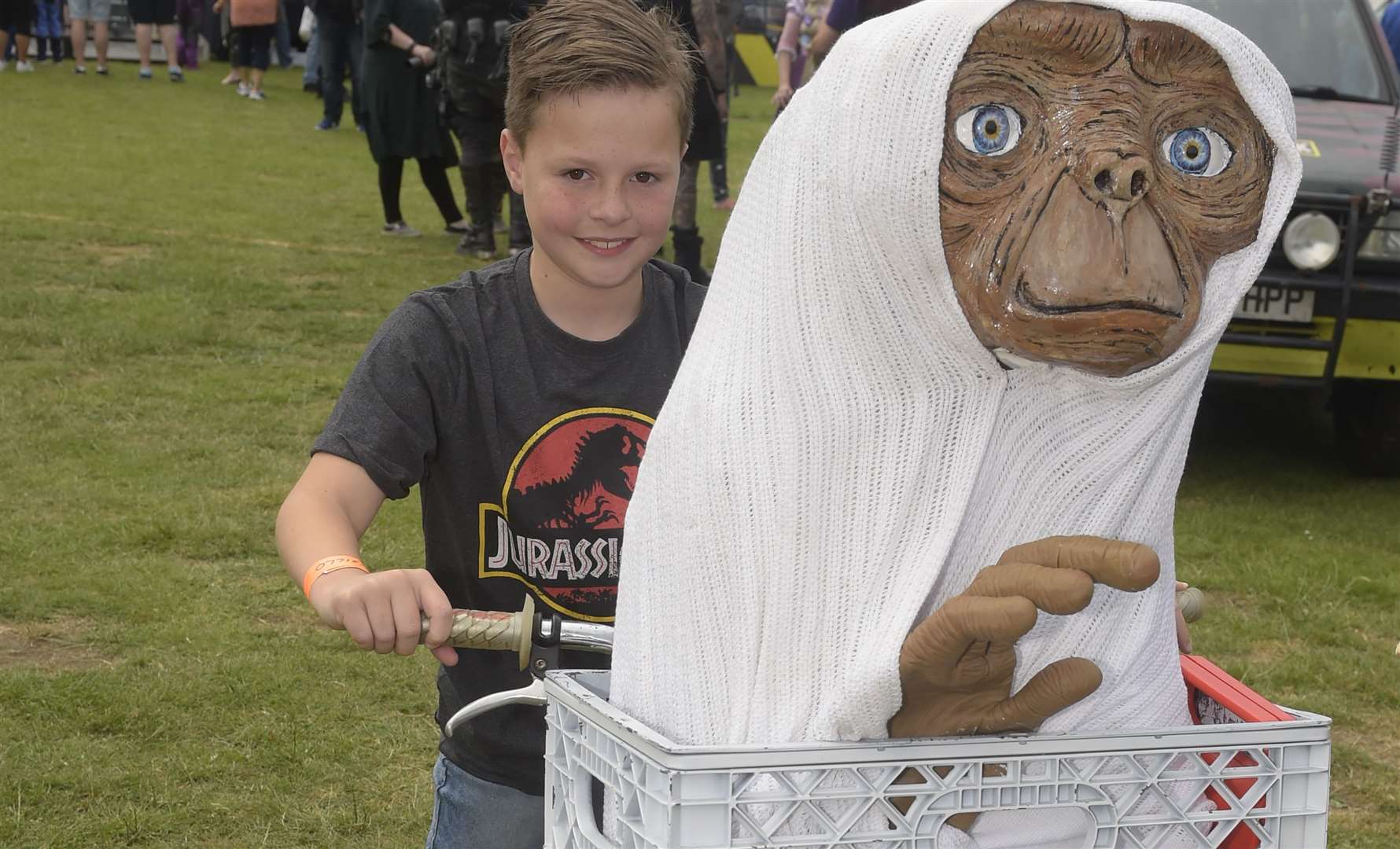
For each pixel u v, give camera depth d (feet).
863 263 4.29
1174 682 4.75
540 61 6.07
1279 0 20.99
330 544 5.72
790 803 4.09
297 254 30.71
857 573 4.33
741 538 4.46
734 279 4.78
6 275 26.71
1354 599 15.57
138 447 18.56
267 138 50.21
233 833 10.25
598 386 6.64
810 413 4.42
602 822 5.14
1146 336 3.96
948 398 4.35
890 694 4.04
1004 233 4.08
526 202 6.30
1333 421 21.83
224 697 12.18
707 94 23.61
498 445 6.57
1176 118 4.26
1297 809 4.46
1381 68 20.13
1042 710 4.10
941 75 4.12
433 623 5.11
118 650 12.98
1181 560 16.43
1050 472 4.42
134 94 58.29
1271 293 17.24
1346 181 17.30
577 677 5.10
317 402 20.98
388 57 31.78
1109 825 4.33
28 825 10.08
